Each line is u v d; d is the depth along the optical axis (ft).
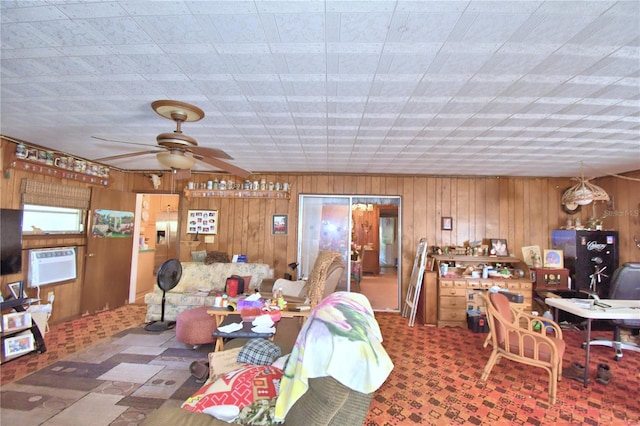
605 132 10.09
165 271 14.03
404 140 11.48
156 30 5.37
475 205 17.53
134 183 18.37
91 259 15.46
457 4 4.60
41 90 7.79
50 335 12.81
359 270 22.13
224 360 7.13
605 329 14.62
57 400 8.23
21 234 11.89
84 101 8.45
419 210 17.63
